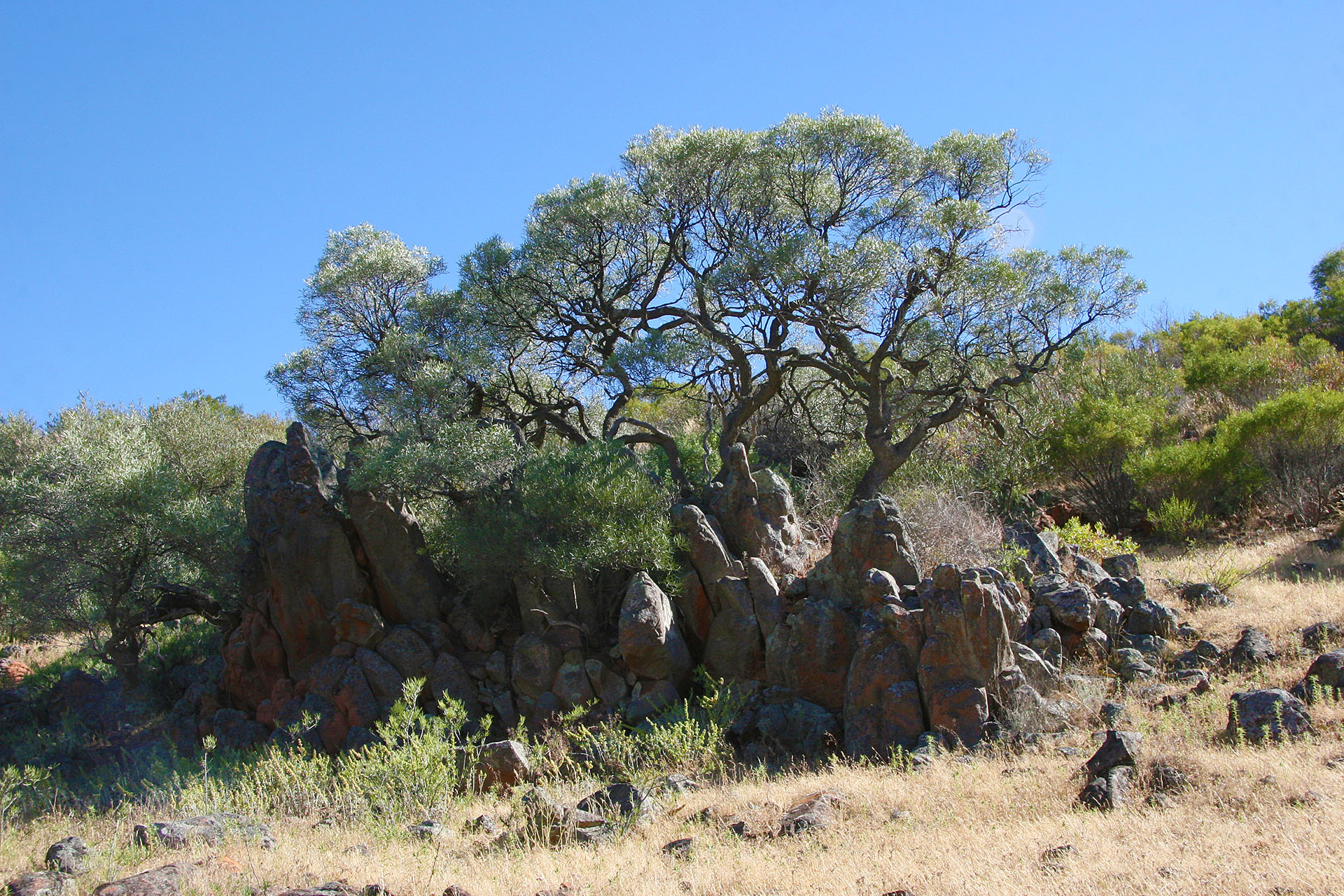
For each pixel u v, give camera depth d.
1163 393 27.69
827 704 14.36
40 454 26.53
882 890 7.62
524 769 13.80
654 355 18.98
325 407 22.33
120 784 16.03
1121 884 7.02
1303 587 15.66
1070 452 23.45
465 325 21.22
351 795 12.59
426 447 17.52
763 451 24.91
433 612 17.95
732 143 20.70
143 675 21.61
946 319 20.00
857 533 15.28
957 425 24.17
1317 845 7.27
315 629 17.77
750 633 15.55
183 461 29.81
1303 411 21.31
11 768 15.51
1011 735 12.20
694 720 14.21
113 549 20.91
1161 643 14.18
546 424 22.94
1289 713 10.38
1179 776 9.28
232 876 8.84
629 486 17.03
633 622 15.56
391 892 8.50
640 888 8.11
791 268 19.17
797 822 9.59
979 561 16.62
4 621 27.47
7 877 9.86
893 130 20.86
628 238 21.91
